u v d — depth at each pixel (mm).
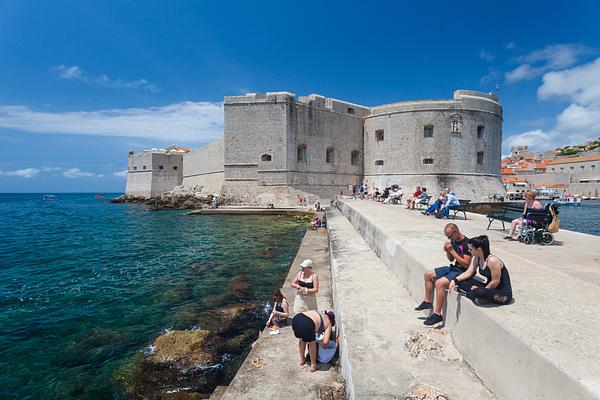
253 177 37250
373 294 5984
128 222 29828
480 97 40219
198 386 5719
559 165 79375
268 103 36750
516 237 7805
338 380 4477
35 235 23266
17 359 6742
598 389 2104
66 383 5922
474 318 3602
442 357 3877
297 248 17109
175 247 18031
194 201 41625
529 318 3240
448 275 4457
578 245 7348
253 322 8117
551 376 2436
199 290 10727
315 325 4777
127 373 6086
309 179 38875
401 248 6727
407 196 38938
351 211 17516
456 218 12664
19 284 11844
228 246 17922
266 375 4727
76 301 10016
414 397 3152
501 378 3070
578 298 3758
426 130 39531
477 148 39969
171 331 7633
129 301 9906
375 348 4133
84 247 18641
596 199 62812
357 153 44375
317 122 39562
